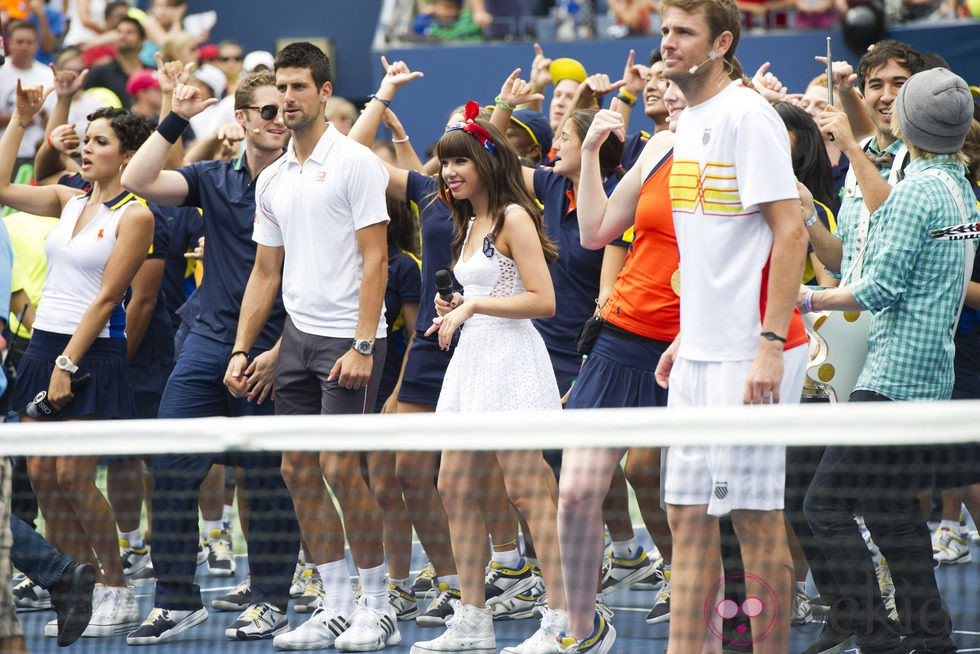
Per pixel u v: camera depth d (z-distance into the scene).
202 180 20.64
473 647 16.88
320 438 12.74
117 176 21.34
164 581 18.83
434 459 19.17
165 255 22.81
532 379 17.11
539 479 16.55
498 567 20.03
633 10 44.31
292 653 18.08
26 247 25.42
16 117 22.73
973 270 16.97
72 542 19.34
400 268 21.44
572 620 15.41
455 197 17.45
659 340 16.19
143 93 34.97
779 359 12.88
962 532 22.42
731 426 11.45
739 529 13.40
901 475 14.71
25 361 21.67
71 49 39.00
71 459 18.86
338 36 53.09
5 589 15.13
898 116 16.05
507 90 22.22
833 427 11.19
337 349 18.66
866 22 40.09
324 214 18.53
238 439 12.99
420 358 19.92
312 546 18.16
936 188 15.45
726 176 13.19
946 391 15.71
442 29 46.31
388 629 18.28
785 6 42.00
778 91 21.30
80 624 17.00
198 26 50.19
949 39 39.62
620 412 11.86
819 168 18.48
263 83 20.36
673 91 16.06
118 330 21.36
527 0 46.94
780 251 12.89
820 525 15.13
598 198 16.20
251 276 19.72
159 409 21.53
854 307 15.41
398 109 45.50
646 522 18.39
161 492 18.44
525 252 16.94
